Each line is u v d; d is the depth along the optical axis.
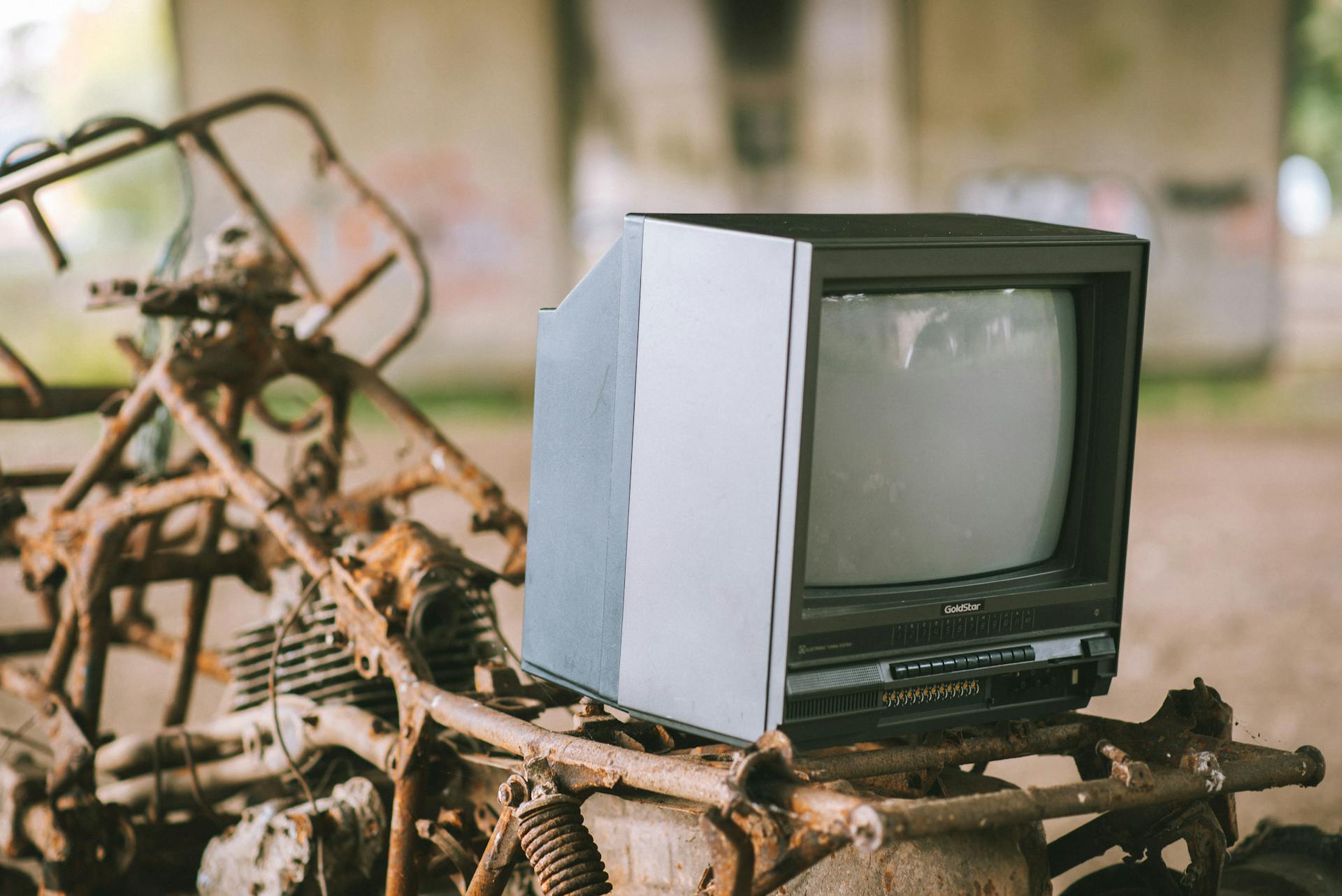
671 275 1.68
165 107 14.41
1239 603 5.56
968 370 1.81
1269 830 2.20
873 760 1.71
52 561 2.80
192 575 2.77
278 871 2.18
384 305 11.98
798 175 12.55
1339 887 1.98
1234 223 12.72
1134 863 1.99
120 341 3.24
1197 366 12.86
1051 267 1.77
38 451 8.86
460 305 12.09
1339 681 4.44
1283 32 12.50
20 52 14.38
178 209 13.27
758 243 1.59
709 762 1.83
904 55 12.38
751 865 1.51
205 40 11.45
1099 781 1.60
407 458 8.31
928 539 1.83
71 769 2.46
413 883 2.07
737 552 1.63
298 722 2.44
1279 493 7.91
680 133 12.36
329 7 11.57
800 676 1.61
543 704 2.19
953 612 1.74
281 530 2.36
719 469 1.64
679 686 1.71
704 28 12.16
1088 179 12.66
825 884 1.75
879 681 1.67
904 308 1.75
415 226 12.00
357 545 2.55
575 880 1.69
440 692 2.04
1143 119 12.59
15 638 3.20
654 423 1.71
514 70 12.01
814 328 1.55
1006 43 12.45
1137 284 1.86
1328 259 14.21
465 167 12.06
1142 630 5.20
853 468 1.75
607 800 1.93
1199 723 1.88
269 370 2.80
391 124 11.88
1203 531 6.98
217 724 2.67
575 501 1.87
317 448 2.99
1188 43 12.48
